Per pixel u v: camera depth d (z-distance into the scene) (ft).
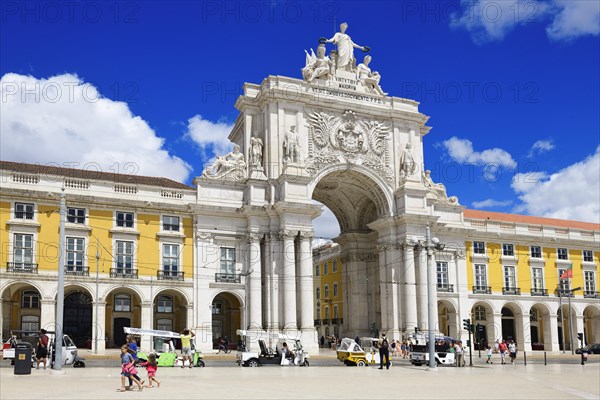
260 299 68.69
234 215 70.59
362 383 35.55
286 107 72.95
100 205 65.82
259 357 52.85
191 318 67.10
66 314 68.74
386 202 76.33
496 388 33.27
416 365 57.62
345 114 75.72
